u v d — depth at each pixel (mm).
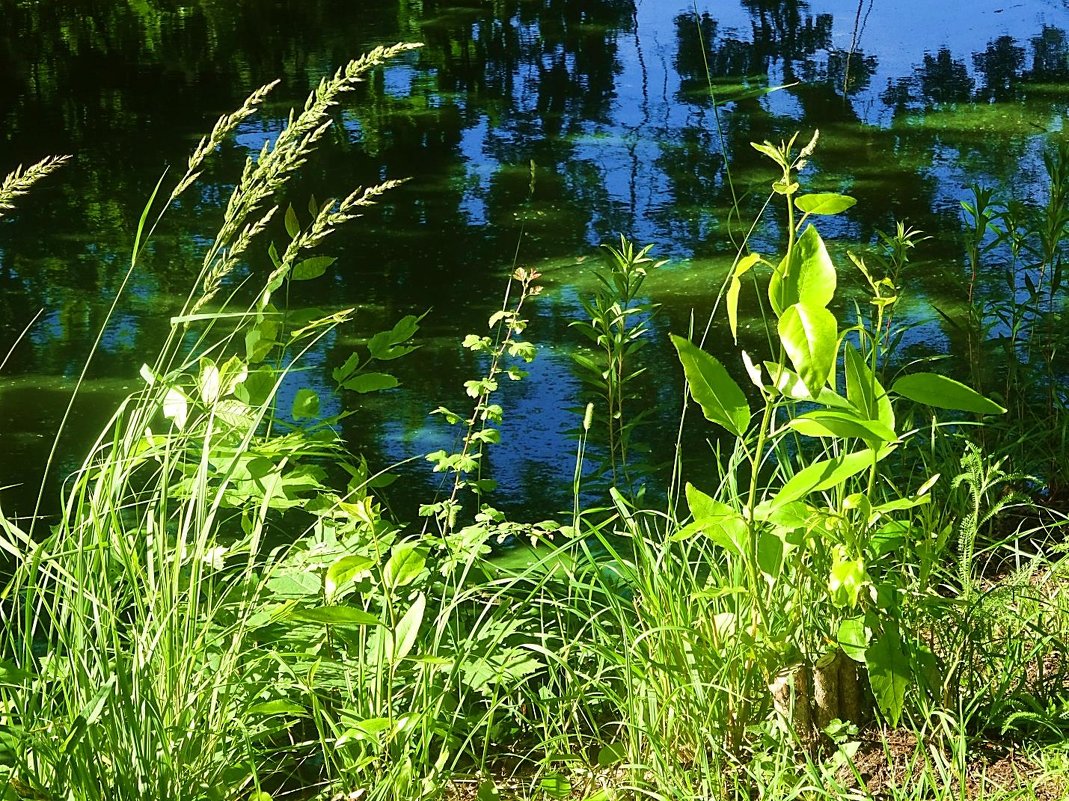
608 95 7203
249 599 2135
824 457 3350
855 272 4703
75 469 3414
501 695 2457
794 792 1942
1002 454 3205
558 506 3254
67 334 4262
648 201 5520
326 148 6305
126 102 7043
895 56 7965
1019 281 4566
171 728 1874
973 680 2279
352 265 4867
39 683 1968
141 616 1996
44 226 5281
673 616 2215
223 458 2256
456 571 2807
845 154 6094
